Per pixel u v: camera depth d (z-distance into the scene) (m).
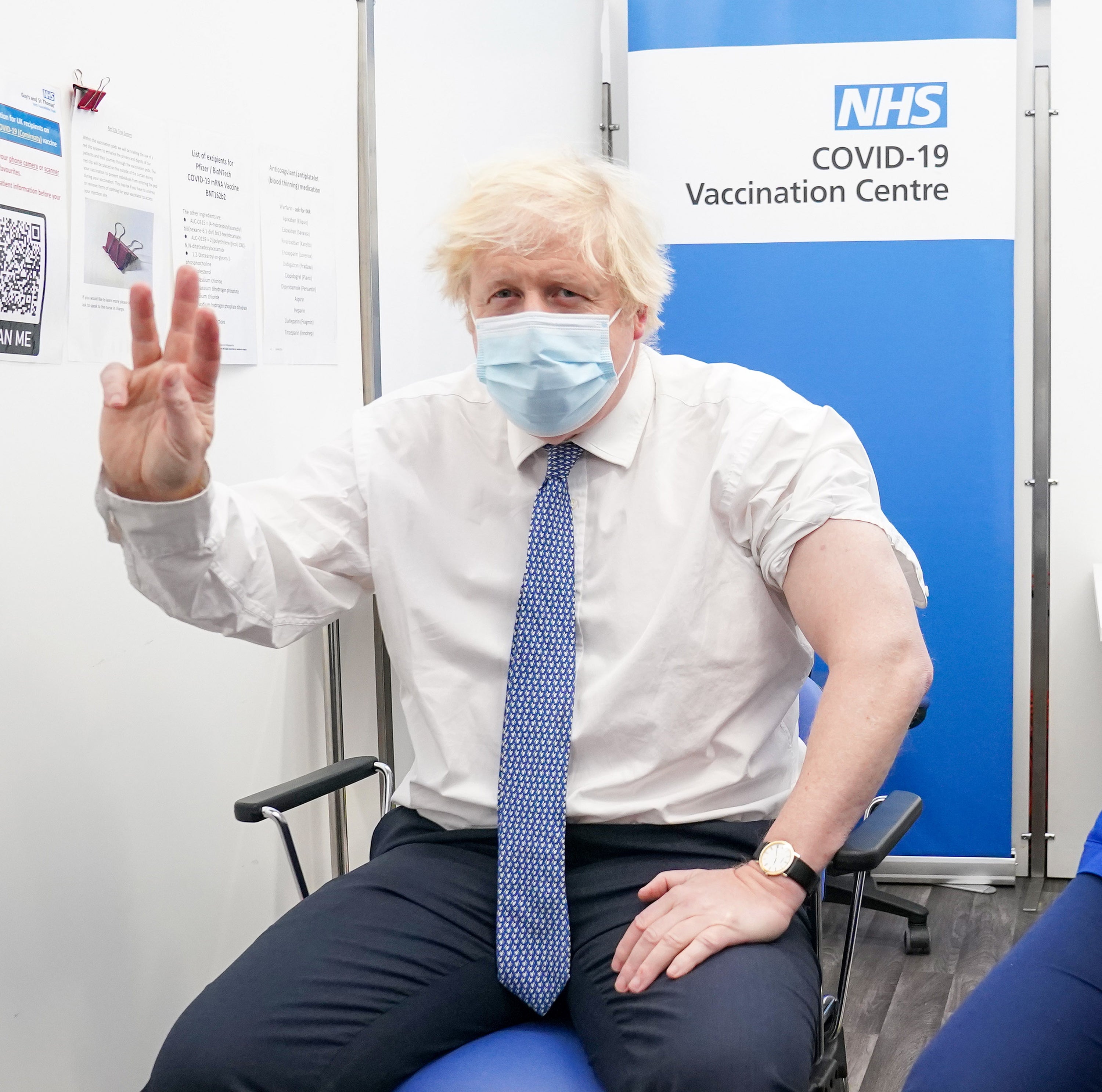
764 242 2.88
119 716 1.57
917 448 2.89
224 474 1.75
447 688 1.49
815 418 1.43
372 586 1.65
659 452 1.47
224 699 1.78
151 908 1.65
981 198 2.81
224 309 1.73
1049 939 1.20
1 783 1.39
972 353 2.85
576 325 1.37
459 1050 1.28
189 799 1.72
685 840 1.41
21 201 1.37
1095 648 2.93
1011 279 2.82
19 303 1.38
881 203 2.84
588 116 3.08
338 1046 1.22
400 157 2.19
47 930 1.47
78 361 1.48
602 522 1.46
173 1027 1.26
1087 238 2.82
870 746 1.27
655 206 1.50
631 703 1.41
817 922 1.36
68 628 1.48
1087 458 2.88
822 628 1.34
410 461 1.55
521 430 1.49
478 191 1.42
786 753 1.51
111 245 1.52
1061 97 2.80
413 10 2.21
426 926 1.34
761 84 2.84
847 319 2.88
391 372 2.20
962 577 2.90
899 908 2.65
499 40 2.57
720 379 1.50
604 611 1.44
